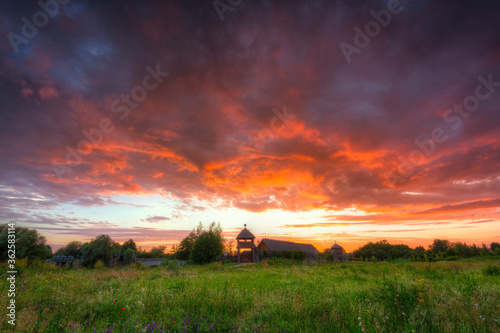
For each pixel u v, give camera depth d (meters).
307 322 4.83
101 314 5.38
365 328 4.27
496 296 5.75
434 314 4.62
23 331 3.95
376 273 15.98
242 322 4.70
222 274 17.39
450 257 52.53
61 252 60.81
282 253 53.47
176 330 4.39
